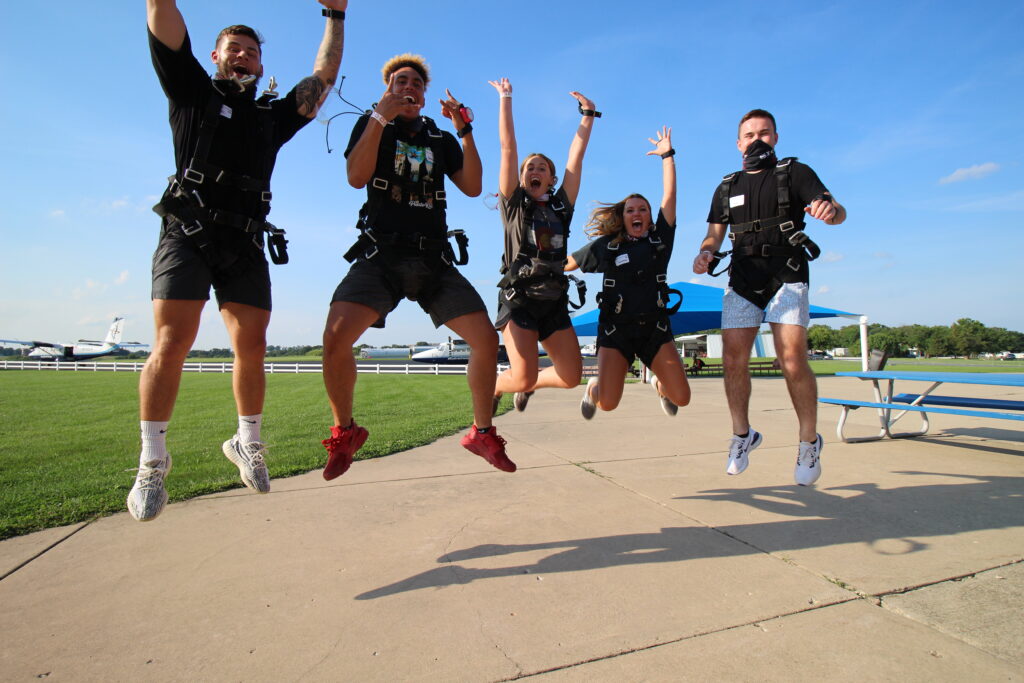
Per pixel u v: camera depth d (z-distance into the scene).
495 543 2.72
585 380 17.52
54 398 13.15
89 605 2.14
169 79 2.30
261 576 2.38
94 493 3.80
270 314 2.67
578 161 3.59
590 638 1.84
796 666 1.66
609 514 3.15
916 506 3.22
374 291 2.64
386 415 8.54
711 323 15.91
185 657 1.77
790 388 3.20
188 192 2.32
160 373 2.26
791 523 2.96
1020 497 3.39
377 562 2.52
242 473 2.65
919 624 1.89
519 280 3.36
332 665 1.71
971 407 5.18
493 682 1.61
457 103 2.83
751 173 3.33
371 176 2.67
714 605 2.06
